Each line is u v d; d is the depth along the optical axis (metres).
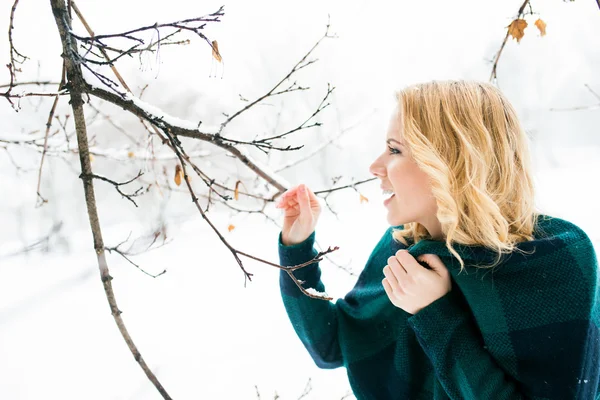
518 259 0.94
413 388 1.12
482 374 0.91
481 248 0.97
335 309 1.36
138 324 3.56
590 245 0.96
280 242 1.36
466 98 0.99
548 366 0.88
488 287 0.94
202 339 3.27
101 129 6.17
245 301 3.84
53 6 1.09
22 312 3.80
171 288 4.14
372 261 1.38
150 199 5.97
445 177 0.95
